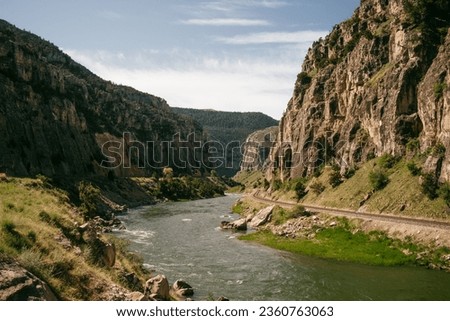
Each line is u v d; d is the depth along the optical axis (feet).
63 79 585.63
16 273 54.44
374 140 341.21
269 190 492.54
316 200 331.98
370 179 273.54
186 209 460.96
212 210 447.01
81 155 523.70
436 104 259.39
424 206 222.48
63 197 216.13
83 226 95.09
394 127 300.20
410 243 191.31
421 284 148.25
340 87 430.20
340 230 231.71
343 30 545.03
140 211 432.25
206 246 224.33
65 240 82.79
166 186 652.07
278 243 227.81
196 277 157.17
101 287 71.97
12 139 386.52
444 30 320.70
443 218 208.23
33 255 63.52
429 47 309.83
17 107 427.33
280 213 295.69
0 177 185.88
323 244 216.74
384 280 154.51
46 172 411.54
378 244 201.77
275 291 139.23
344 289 142.10
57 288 62.39
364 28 481.05
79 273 71.15
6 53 463.42
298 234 241.96
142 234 263.49
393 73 328.08
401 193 244.42
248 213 379.96
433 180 227.61
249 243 235.40
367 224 223.51
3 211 80.94
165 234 265.34
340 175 337.11
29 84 488.44
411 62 310.86
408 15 359.66
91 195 323.57
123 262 106.73
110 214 343.87
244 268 173.58
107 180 538.06
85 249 85.87
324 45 591.37
